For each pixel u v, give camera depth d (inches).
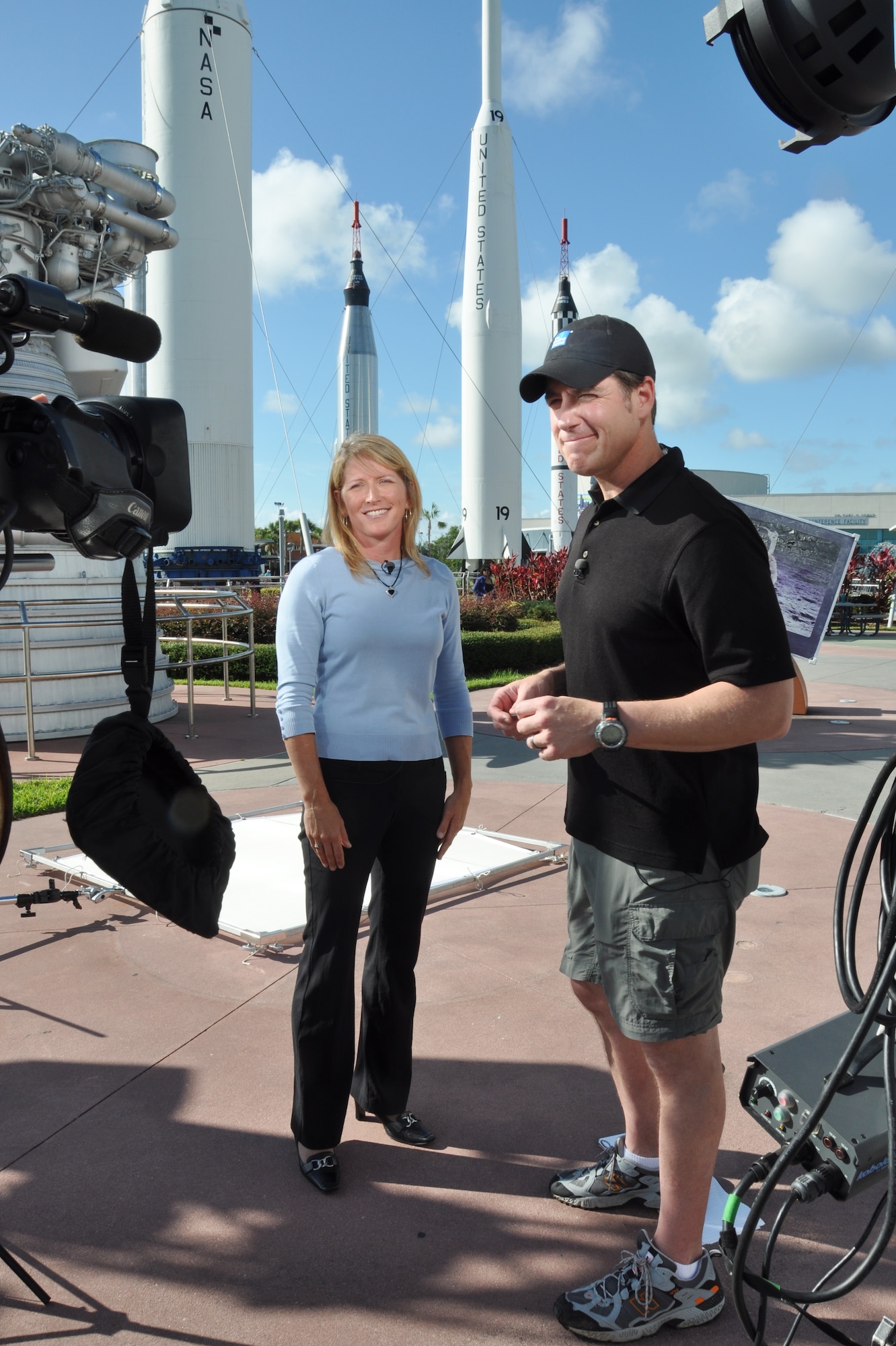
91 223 355.3
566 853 196.5
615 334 71.6
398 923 98.2
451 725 105.1
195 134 856.3
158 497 66.5
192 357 890.7
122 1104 105.1
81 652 327.6
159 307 888.3
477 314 1354.6
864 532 3486.7
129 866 65.4
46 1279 78.2
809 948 149.9
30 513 57.8
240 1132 100.1
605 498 77.7
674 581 67.9
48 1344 71.1
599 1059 115.7
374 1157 97.0
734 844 72.1
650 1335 72.9
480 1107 105.6
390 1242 83.4
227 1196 89.6
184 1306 75.3
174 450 68.0
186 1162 94.7
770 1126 62.0
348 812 92.7
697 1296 73.6
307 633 92.3
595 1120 102.9
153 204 377.4
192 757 307.9
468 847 197.8
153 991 134.0
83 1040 119.6
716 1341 73.0
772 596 66.6
